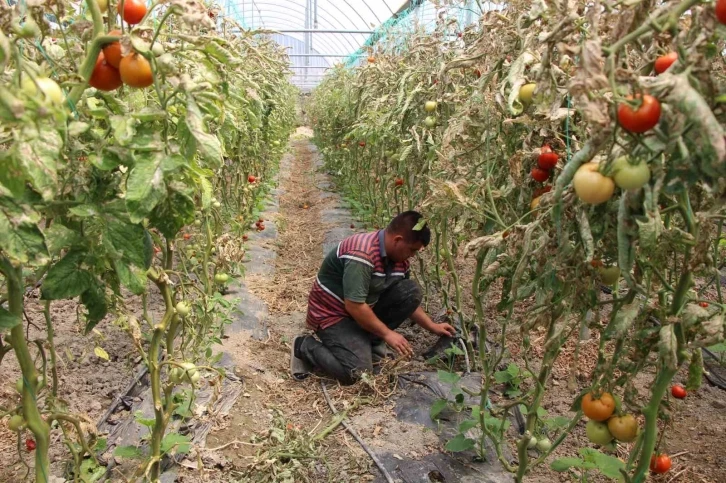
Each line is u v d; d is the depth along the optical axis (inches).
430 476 88.7
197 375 67.4
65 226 51.5
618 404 59.4
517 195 80.7
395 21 265.6
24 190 42.0
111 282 61.6
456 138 88.4
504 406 80.6
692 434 98.9
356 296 112.8
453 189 74.9
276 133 301.4
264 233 224.4
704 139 34.8
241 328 137.9
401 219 113.0
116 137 46.6
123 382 111.0
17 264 46.9
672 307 54.8
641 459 58.3
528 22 70.4
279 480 86.7
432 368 120.9
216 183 151.6
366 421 103.1
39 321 132.0
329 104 374.3
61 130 41.4
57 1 48.0
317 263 200.2
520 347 126.4
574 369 62.1
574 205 51.7
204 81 53.4
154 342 67.4
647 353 57.7
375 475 89.2
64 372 112.4
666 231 51.5
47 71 45.3
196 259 122.0
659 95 38.0
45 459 55.8
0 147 41.3
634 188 42.3
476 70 97.9
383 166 206.1
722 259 104.6
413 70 139.0
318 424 104.4
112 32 46.8
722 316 50.8
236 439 97.1
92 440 72.0
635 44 48.6
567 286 60.0
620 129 43.3
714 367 121.3
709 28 37.6
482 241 64.5
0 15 39.4
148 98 70.7
